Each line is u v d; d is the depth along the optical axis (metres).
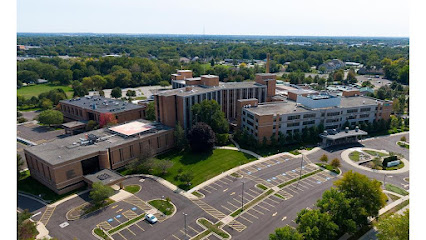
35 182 95.44
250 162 108.56
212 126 124.75
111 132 116.00
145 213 78.56
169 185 93.12
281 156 113.38
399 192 86.75
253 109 131.25
